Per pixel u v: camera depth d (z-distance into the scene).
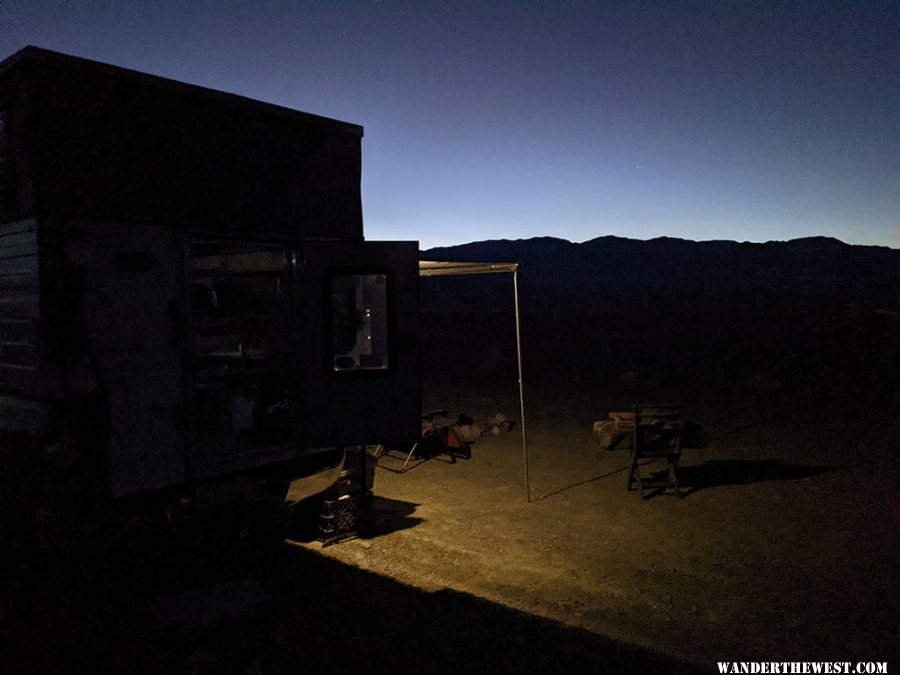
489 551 5.51
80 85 3.83
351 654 3.75
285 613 4.27
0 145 3.90
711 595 4.61
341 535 5.70
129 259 4.03
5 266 3.99
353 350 5.33
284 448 4.99
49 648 3.66
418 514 6.51
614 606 4.45
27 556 4.59
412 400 5.05
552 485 7.49
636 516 6.38
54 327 3.69
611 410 12.10
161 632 3.80
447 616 4.28
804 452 8.70
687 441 8.64
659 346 21.25
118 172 4.01
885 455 8.44
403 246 4.99
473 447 9.42
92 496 3.86
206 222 4.48
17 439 4.03
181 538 4.42
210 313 5.38
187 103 4.36
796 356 16.70
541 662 3.68
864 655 3.77
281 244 5.04
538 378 16.31
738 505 6.62
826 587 4.70
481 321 31.38
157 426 4.16
